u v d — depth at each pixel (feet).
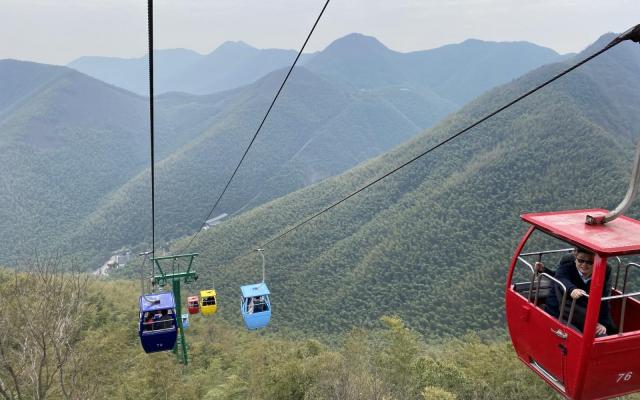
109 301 153.89
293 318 363.56
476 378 83.66
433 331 304.50
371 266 413.18
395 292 369.91
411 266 395.14
